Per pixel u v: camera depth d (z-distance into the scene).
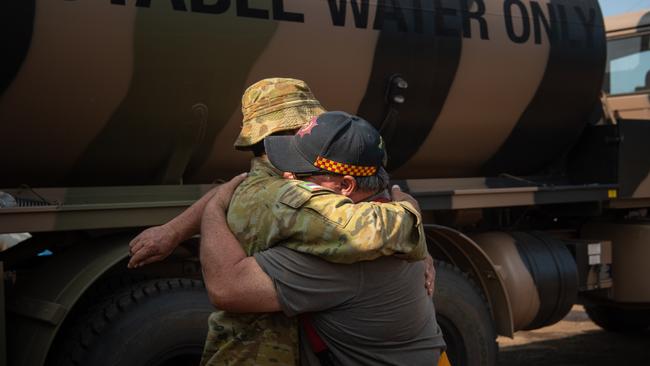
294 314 1.63
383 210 1.64
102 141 3.11
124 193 3.17
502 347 6.02
